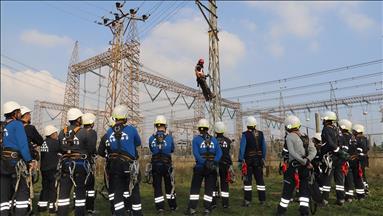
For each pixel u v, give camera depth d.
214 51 13.57
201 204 9.82
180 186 14.41
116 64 32.03
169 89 40.31
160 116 8.49
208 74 13.23
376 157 18.89
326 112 9.53
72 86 45.44
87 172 6.96
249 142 9.20
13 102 6.62
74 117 7.19
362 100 36.94
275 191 12.39
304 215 7.34
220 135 9.01
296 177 7.37
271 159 23.50
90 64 40.72
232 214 8.23
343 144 9.40
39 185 13.95
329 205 9.27
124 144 6.77
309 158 7.37
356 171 10.06
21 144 6.25
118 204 6.66
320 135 9.74
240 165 9.40
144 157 18.83
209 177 8.10
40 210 8.55
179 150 30.00
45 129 8.69
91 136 7.07
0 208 6.11
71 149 6.93
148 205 9.72
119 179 6.72
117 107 7.02
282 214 7.46
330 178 9.21
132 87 35.94
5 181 6.20
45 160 8.48
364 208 8.98
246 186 9.22
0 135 6.38
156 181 8.33
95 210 8.88
